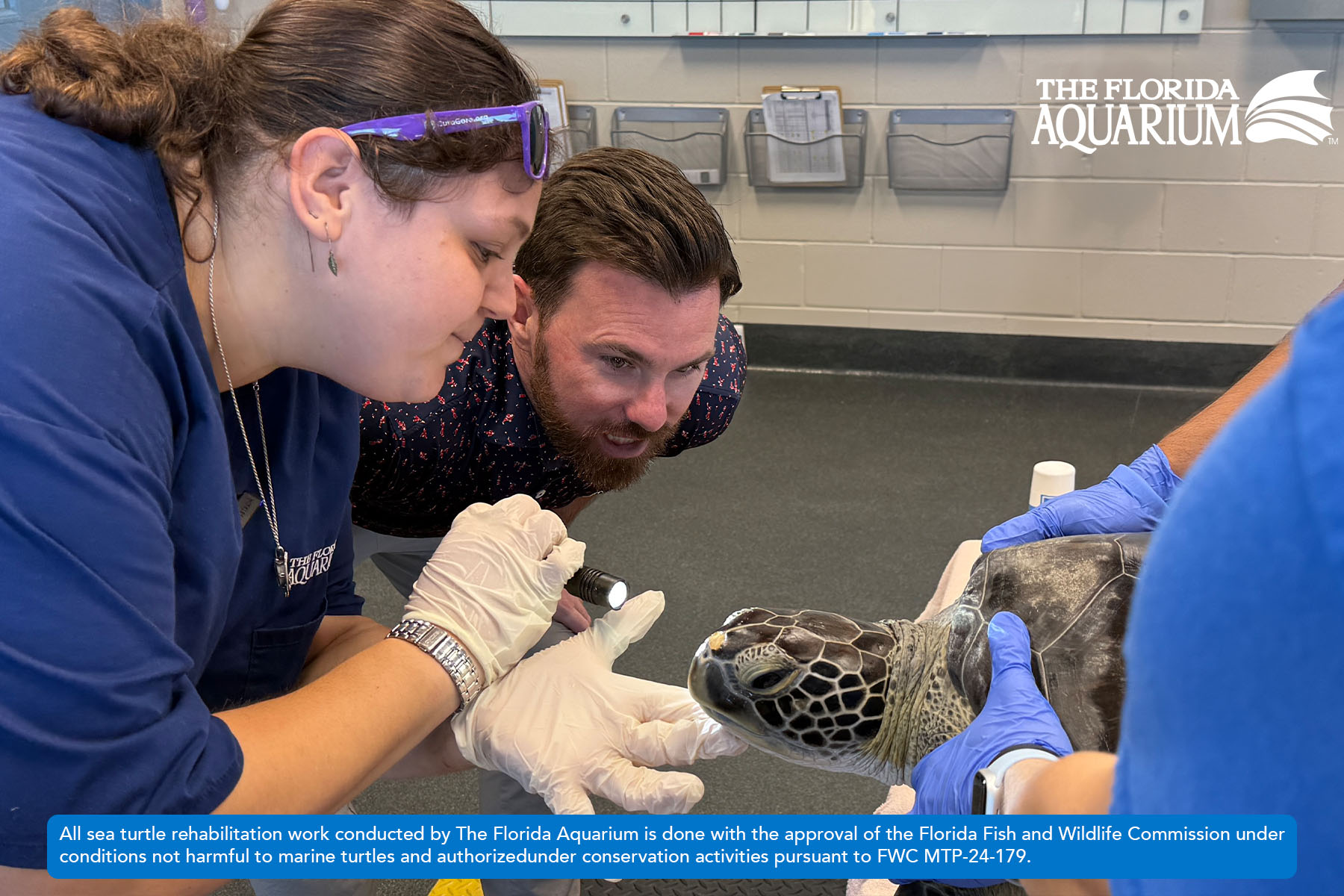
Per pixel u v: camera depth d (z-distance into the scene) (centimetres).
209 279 74
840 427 370
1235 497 36
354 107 68
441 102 69
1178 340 387
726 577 273
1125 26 345
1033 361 404
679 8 372
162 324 68
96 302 63
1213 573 36
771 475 334
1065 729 95
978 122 367
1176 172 365
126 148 69
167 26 74
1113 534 120
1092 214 377
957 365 412
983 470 331
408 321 74
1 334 58
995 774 75
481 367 124
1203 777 38
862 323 413
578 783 94
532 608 94
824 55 375
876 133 382
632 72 390
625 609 109
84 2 76
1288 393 34
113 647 60
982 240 389
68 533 59
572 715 96
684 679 228
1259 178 359
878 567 276
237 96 70
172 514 75
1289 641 34
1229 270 373
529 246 114
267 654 98
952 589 159
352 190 70
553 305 113
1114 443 348
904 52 369
